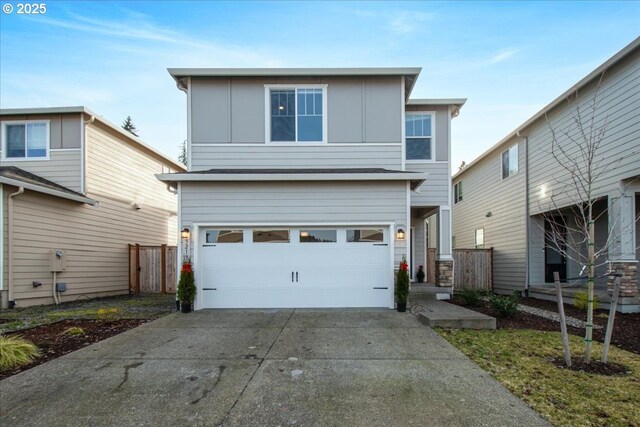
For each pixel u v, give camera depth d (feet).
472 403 11.19
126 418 10.48
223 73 30.60
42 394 12.12
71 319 23.94
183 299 25.82
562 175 33.09
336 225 27.43
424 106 35.40
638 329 21.48
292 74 30.71
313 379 13.20
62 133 37.14
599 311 27.48
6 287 29.48
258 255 27.35
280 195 27.48
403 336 19.03
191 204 27.32
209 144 31.04
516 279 39.99
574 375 13.47
